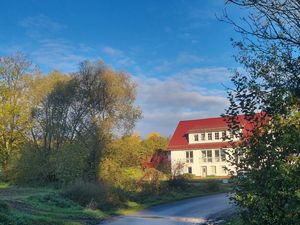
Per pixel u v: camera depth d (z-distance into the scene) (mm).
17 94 52406
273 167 6273
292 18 7262
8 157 50094
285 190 6031
